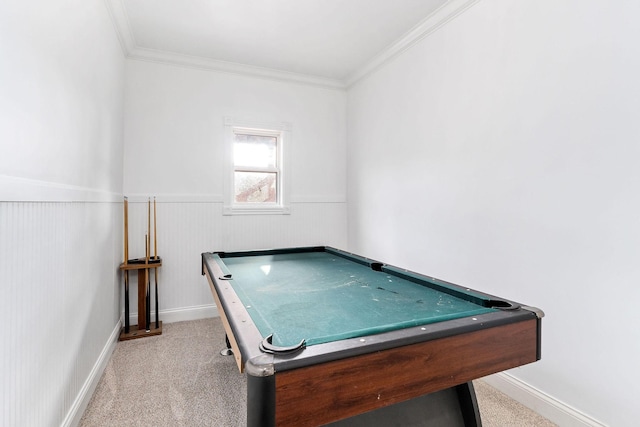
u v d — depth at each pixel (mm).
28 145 1113
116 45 2520
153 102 3072
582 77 1556
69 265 1496
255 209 3488
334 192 3885
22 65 1071
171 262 3146
